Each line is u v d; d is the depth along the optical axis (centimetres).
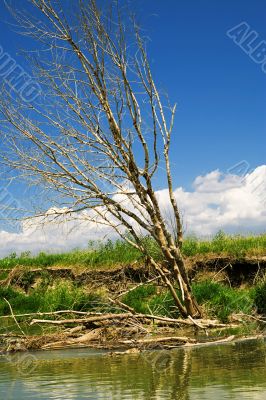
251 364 614
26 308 1529
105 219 1144
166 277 1171
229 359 661
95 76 1139
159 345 833
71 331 1043
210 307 1237
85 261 1928
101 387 523
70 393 502
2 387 545
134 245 1162
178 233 1188
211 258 1708
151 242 1291
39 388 532
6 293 1814
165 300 1261
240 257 1678
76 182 1124
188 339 855
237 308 1195
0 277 2091
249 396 453
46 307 1419
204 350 761
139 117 1113
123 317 1046
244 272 1664
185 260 1731
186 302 1156
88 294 1477
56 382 561
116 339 946
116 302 1132
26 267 2072
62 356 779
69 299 1405
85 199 1107
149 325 1100
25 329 1172
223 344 816
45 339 931
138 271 1691
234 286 1650
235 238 1859
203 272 1691
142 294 1481
